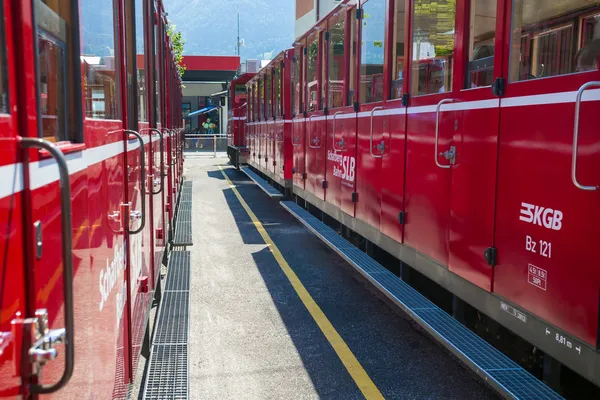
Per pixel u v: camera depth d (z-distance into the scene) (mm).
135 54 3555
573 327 2873
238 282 6641
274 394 3912
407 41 5055
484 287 3748
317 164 8664
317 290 6328
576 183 2656
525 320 3303
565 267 2918
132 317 3207
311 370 4297
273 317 5453
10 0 1249
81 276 1836
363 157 6348
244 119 21719
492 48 3715
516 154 3354
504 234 3500
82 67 1925
